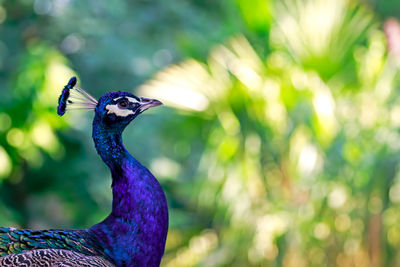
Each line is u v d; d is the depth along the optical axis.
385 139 11.56
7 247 4.92
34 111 12.68
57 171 15.08
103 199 15.59
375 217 11.81
